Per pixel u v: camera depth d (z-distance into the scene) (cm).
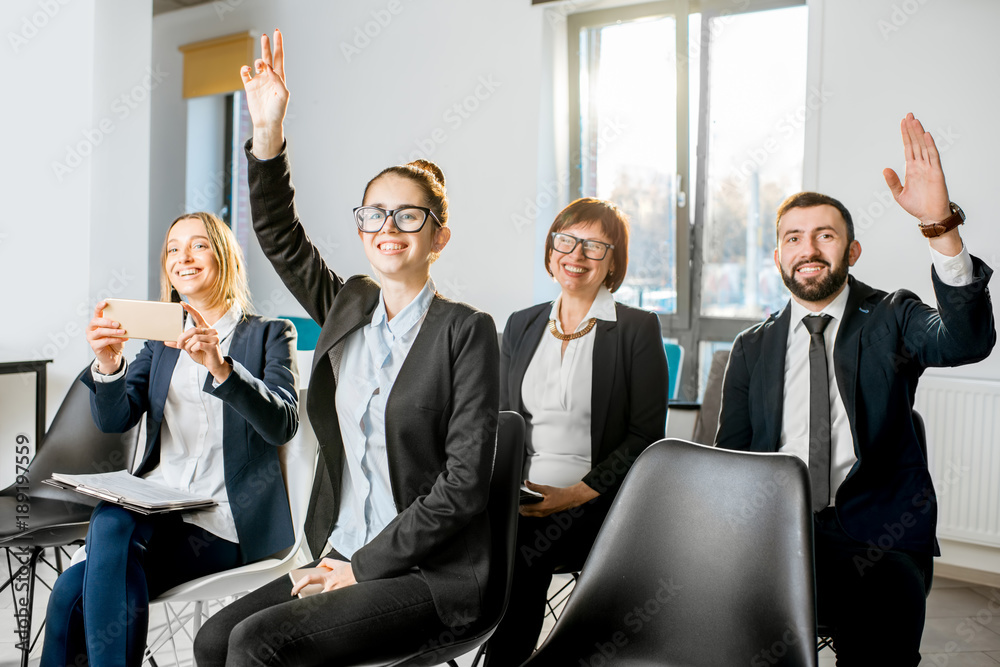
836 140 348
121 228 376
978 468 314
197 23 526
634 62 422
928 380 322
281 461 192
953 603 301
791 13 379
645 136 423
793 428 204
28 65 351
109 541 161
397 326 153
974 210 322
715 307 414
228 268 200
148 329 168
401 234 151
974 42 319
